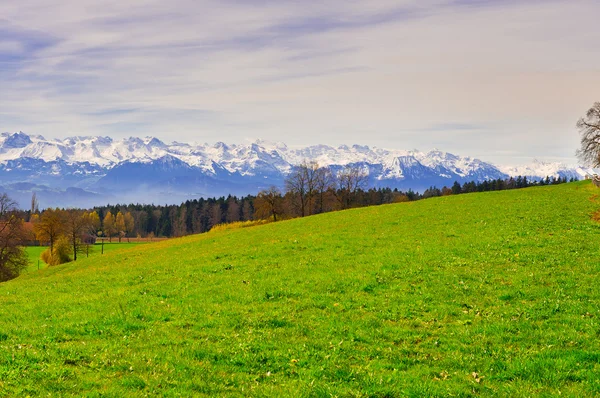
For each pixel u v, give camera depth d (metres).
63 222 114.75
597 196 63.09
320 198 138.62
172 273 34.59
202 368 15.41
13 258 94.38
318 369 15.25
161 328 20.16
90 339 18.84
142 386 14.04
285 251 39.81
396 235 43.47
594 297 22.30
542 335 17.80
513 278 26.00
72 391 13.55
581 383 13.83
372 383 14.25
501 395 13.38
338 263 32.62
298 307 22.67
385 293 24.48
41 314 23.77
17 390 13.39
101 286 31.98
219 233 73.12
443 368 15.48
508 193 75.12
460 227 45.06
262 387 14.09
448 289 24.59
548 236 37.66
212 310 22.72
